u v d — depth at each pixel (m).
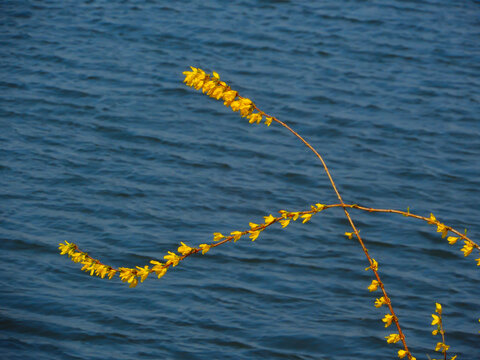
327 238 34.22
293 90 49.41
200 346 25.89
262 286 30.14
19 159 38.97
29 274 29.66
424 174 40.50
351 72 53.03
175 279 30.20
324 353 26.22
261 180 38.91
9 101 45.66
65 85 48.25
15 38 55.56
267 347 26.17
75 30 57.62
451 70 54.91
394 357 26.22
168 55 53.59
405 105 48.81
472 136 45.28
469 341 27.38
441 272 32.12
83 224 33.59
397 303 29.61
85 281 29.59
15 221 33.31
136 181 37.75
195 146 41.91
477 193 38.97
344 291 30.25
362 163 41.34
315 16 62.84
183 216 34.97
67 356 24.78
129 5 63.06
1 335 25.61
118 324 26.83
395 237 34.62
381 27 61.84
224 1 65.00
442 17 65.50
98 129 43.00
